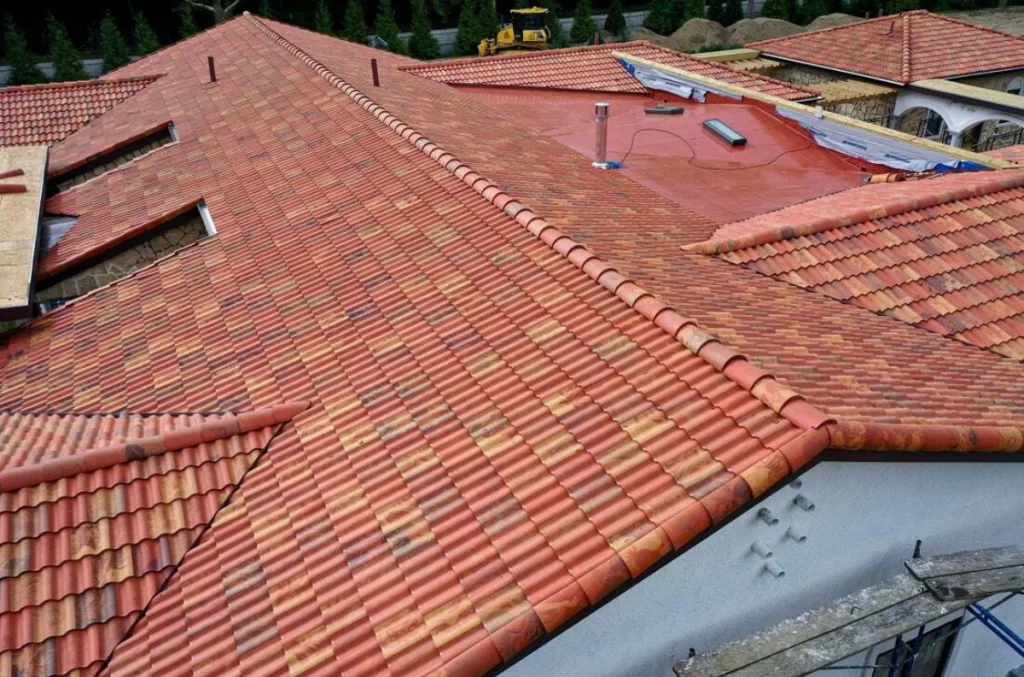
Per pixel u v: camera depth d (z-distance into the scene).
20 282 11.43
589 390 6.87
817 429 5.70
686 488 5.67
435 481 6.62
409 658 5.29
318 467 7.28
